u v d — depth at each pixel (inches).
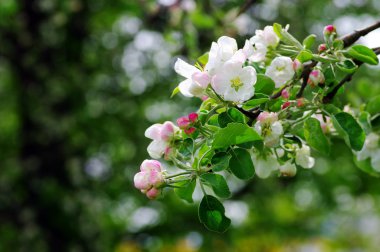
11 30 300.5
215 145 74.0
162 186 76.4
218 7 220.5
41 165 296.0
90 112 324.2
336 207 362.3
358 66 86.1
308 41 89.0
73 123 303.6
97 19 329.4
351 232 546.9
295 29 311.0
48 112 301.0
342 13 348.2
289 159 88.5
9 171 297.1
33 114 299.1
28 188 292.5
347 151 323.9
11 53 303.6
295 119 87.7
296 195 382.0
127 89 338.3
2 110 339.0
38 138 297.4
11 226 290.7
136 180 77.2
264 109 81.7
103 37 340.8
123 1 300.8
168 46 310.2
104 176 334.0
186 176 76.4
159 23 259.0
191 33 197.2
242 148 75.9
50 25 299.3
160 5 229.5
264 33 89.8
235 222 352.8
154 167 77.7
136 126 336.2
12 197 295.0
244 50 77.1
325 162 335.3
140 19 302.0
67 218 284.5
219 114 76.6
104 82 337.4
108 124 331.3
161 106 349.7
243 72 75.9
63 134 301.0
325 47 85.7
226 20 193.5
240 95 75.5
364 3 349.1
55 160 297.9
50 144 298.4
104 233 304.5
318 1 339.3
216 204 76.9
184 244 368.5
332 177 343.0
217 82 75.7
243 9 164.4
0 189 295.4
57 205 284.4
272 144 78.5
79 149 313.9
